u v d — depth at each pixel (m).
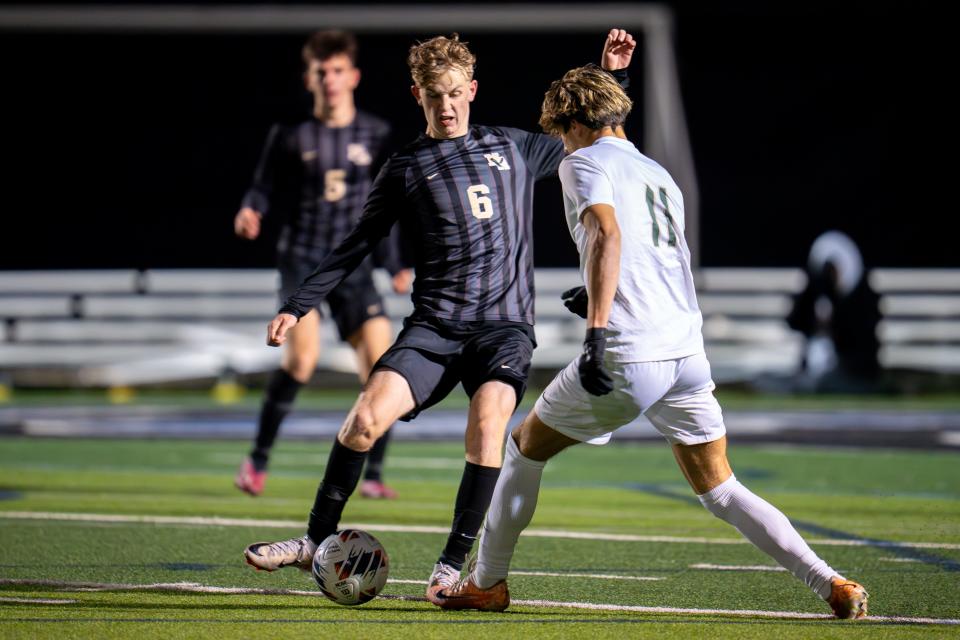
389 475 33.53
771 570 19.66
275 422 28.19
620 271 15.05
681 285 15.43
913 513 26.19
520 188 17.66
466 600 16.25
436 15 68.62
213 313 67.19
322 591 16.31
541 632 15.02
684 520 25.30
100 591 17.55
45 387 66.56
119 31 73.81
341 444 16.36
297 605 16.67
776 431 46.16
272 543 16.62
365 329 27.84
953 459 37.09
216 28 69.88
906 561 20.41
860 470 34.34
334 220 27.98
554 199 72.06
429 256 17.27
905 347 67.06
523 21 69.19
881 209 78.50
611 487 30.98
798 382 65.25
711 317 68.19
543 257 71.88
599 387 14.46
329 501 16.48
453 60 17.31
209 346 66.56
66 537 22.42
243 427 47.38
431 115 17.48
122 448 40.09
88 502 27.36
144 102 77.00
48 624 15.31
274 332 16.69
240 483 28.23
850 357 65.38
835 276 65.50
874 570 19.59
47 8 68.44
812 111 80.56
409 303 64.50
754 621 15.77
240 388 66.69
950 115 79.50
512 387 16.67
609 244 14.53
